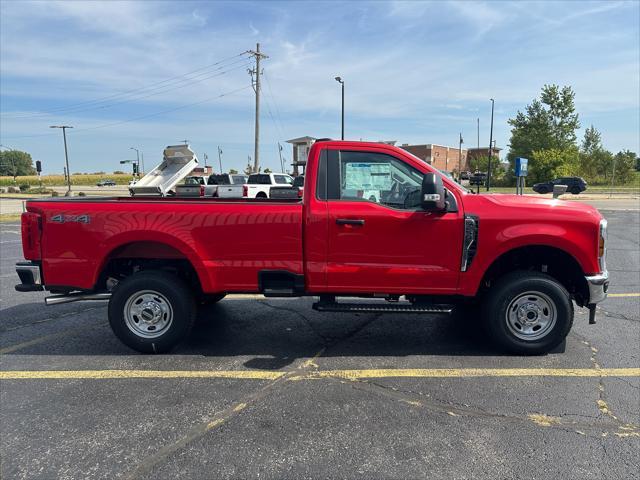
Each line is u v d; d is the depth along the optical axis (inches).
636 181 2440.9
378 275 170.2
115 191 2437.3
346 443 117.8
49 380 156.3
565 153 1948.8
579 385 149.9
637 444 116.6
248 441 119.0
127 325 177.3
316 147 174.1
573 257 167.0
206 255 173.6
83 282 176.4
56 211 174.9
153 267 186.2
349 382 153.6
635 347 183.0
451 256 168.1
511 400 140.1
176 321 176.4
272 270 172.2
